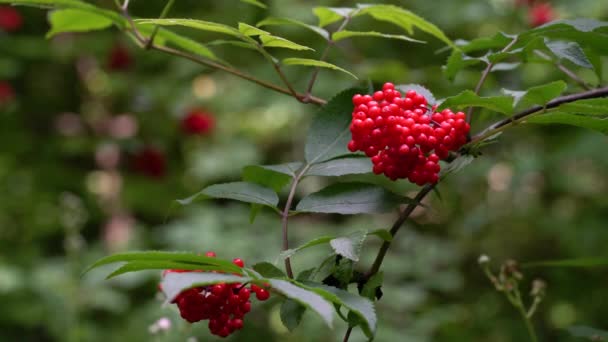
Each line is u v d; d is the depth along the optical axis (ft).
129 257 3.95
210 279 3.52
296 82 17.06
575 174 17.08
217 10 18.71
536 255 16.61
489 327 16.11
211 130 18.94
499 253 17.06
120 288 16.71
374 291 4.75
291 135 19.58
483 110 6.74
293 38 16.56
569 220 15.61
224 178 18.94
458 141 5.18
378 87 7.34
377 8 6.00
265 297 4.69
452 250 15.79
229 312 4.61
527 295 16.06
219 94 18.94
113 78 19.38
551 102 5.44
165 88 19.02
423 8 15.35
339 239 4.52
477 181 16.11
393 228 5.02
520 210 17.01
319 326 12.74
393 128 4.90
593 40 5.56
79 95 20.83
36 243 19.77
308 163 5.61
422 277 15.25
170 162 21.12
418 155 5.01
